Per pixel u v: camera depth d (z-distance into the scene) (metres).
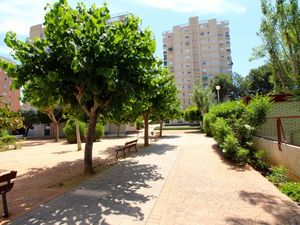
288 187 5.81
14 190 6.43
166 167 8.91
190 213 4.55
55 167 9.92
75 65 6.25
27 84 7.74
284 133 8.31
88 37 7.20
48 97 7.86
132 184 6.65
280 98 11.66
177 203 5.10
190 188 6.18
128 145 12.51
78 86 7.82
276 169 7.17
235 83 54.53
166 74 13.38
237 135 10.12
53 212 4.63
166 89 14.79
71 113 10.77
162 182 6.82
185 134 27.77
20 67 7.09
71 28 7.29
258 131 10.24
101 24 7.27
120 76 7.73
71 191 6.05
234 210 4.66
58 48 7.04
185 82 80.94
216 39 79.25
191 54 80.94
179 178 7.23
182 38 82.19
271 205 4.89
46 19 7.09
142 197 5.52
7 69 7.11
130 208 4.83
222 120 11.29
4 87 60.25
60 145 20.98
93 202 5.20
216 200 5.24
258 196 5.46
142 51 7.72
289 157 6.94
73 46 6.66
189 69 80.94
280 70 21.09
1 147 15.02
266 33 21.16
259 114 10.09
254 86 51.19
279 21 19.98
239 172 7.80
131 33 7.82
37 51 7.27
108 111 9.30
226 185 6.38
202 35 80.75
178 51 82.31
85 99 7.68
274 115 11.64
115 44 7.46
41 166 10.25
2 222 4.23
